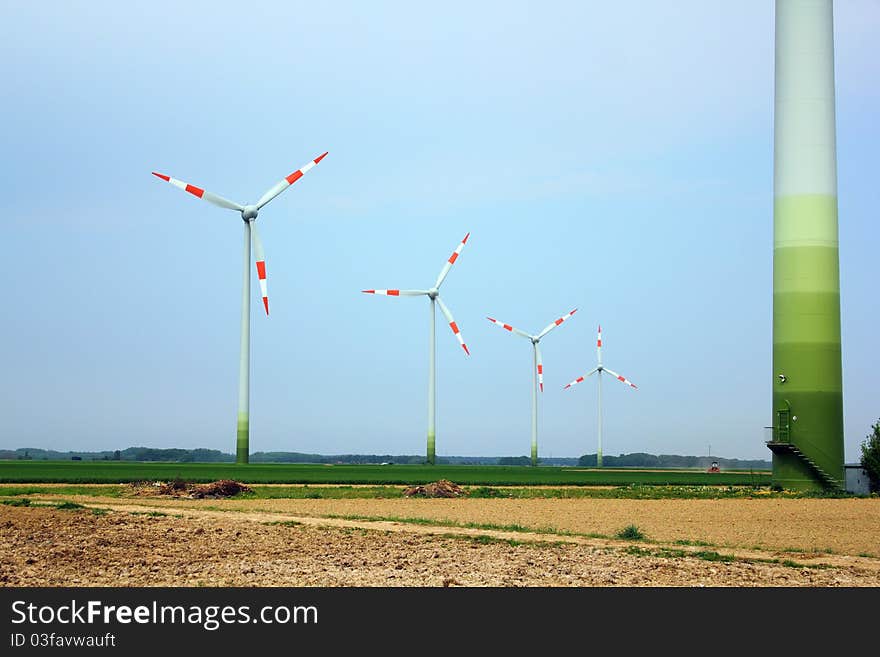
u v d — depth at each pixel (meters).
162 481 78.25
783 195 84.00
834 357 82.50
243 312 98.56
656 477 110.88
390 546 38.56
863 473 82.06
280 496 67.31
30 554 34.72
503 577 31.45
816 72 84.12
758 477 115.88
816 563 35.91
